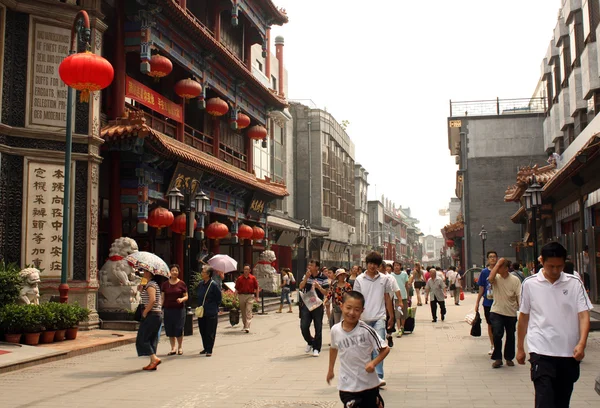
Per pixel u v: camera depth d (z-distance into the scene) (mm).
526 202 19203
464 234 46281
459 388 8953
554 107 35562
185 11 22891
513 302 10891
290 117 48312
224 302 23438
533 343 5520
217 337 17031
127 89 20078
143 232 19578
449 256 78438
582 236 20266
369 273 9289
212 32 28438
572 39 29516
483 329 17922
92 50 17062
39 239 16016
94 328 16750
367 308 9094
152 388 9336
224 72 27578
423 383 9391
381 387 9055
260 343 15414
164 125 23234
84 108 16875
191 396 8672
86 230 16594
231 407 7910
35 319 13391
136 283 17812
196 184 23172
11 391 9148
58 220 16266
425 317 22562
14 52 16172
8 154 15797
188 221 17703
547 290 5543
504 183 44594
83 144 16812
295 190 56500
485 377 9867
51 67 16516
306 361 12078
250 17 31391
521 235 43344
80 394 8891
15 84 16141
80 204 16625
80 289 16312
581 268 20438
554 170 30234
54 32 16594
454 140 50219
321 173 56594
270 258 34812
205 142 27328
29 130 16031
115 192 19156
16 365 11195
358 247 74438
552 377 5332
